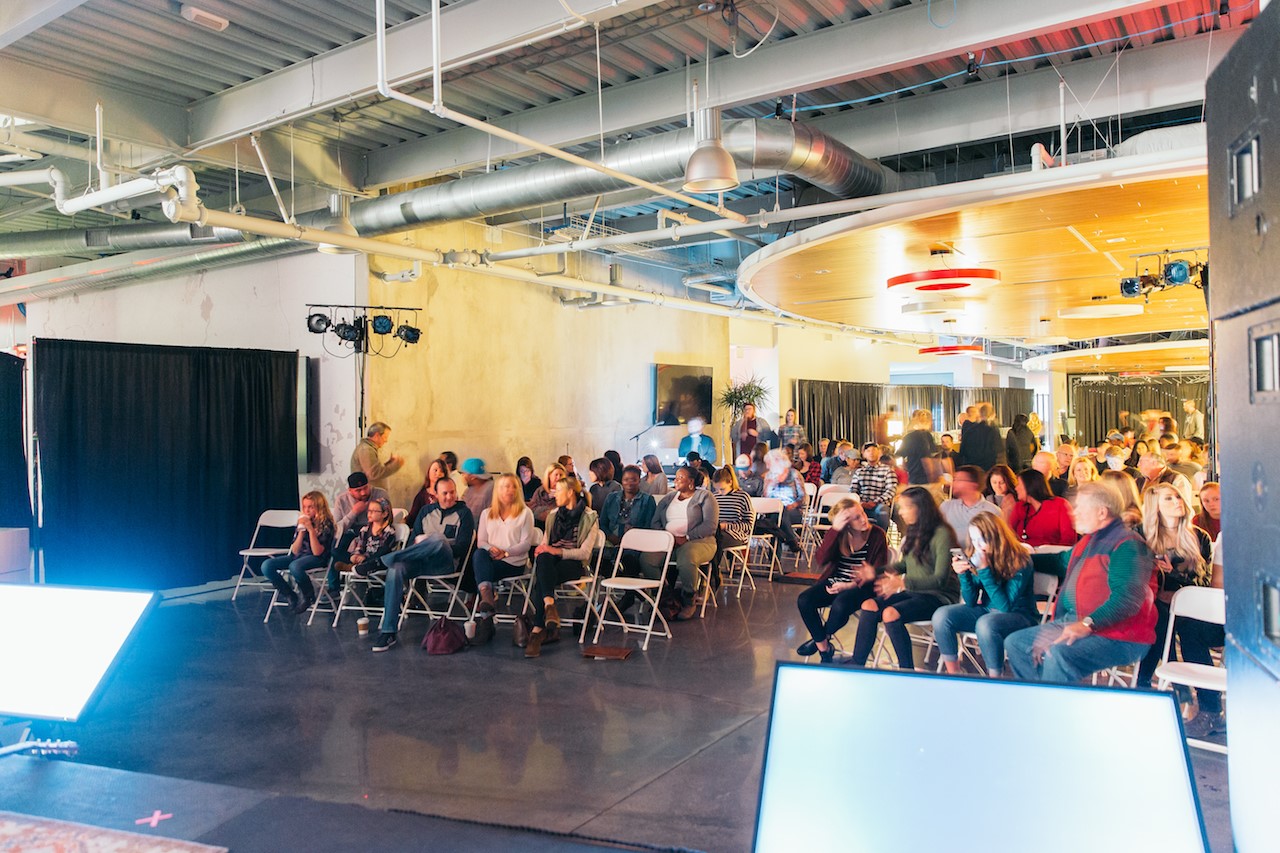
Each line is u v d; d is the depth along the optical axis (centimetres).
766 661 577
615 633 664
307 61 619
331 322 944
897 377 2648
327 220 806
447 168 805
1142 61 680
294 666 576
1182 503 482
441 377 1022
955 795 102
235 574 888
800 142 655
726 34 589
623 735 439
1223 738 416
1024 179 604
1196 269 900
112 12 545
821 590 565
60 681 168
